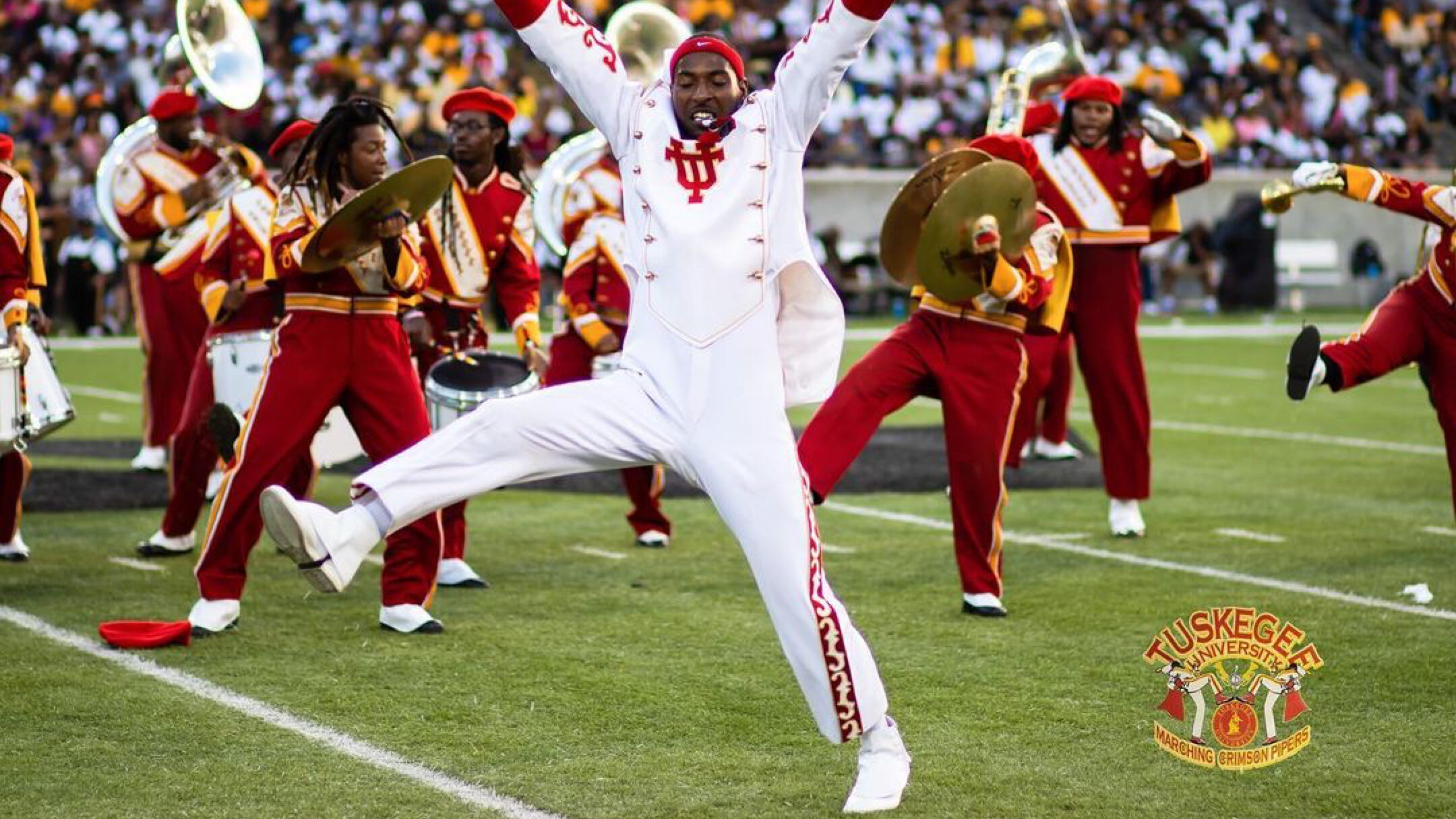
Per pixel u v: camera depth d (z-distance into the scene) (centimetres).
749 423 489
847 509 1062
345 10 2836
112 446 1301
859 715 495
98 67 2598
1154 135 939
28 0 2702
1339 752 563
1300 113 3166
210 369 873
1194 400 1669
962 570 766
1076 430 1460
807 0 3019
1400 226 3097
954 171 703
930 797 518
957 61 3033
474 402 781
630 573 859
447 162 640
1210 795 522
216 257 855
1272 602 786
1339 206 3061
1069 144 950
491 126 846
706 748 568
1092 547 932
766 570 491
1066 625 745
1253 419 1523
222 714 599
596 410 492
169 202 1080
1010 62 3056
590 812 504
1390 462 1259
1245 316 2856
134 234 1095
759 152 493
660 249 492
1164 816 504
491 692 632
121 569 850
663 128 496
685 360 489
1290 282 3045
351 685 640
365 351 705
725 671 664
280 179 860
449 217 847
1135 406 957
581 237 934
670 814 503
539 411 489
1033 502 1091
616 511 1049
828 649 490
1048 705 619
